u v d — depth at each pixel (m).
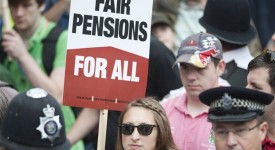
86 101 8.69
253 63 8.12
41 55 10.32
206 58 8.62
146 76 8.73
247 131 7.30
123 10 8.73
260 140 7.40
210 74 8.66
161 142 8.09
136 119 8.05
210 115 7.40
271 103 7.94
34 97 6.88
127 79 8.72
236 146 7.30
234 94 7.31
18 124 6.82
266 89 8.03
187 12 11.57
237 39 9.62
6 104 7.98
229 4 9.67
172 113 8.86
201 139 8.63
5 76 10.36
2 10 11.23
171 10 11.45
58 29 10.39
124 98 8.71
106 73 8.70
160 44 10.16
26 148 6.80
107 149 9.97
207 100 7.43
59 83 10.22
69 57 8.69
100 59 8.70
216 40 8.76
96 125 10.32
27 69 10.14
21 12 10.28
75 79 8.68
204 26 9.77
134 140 8.05
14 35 10.17
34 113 6.82
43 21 10.41
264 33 12.98
